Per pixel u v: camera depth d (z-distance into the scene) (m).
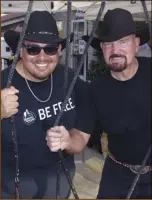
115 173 2.50
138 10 4.84
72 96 2.22
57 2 5.37
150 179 2.42
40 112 2.11
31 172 2.17
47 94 2.12
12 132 2.00
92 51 5.56
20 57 2.11
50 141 1.83
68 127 2.21
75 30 5.82
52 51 1.96
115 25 2.12
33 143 2.12
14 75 2.08
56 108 2.14
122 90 2.29
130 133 2.35
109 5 4.96
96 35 2.21
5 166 2.15
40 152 2.14
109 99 2.32
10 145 2.11
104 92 2.32
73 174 2.33
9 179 2.16
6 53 5.57
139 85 2.29
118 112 2.32
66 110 2.19
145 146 2.35
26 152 2.12
